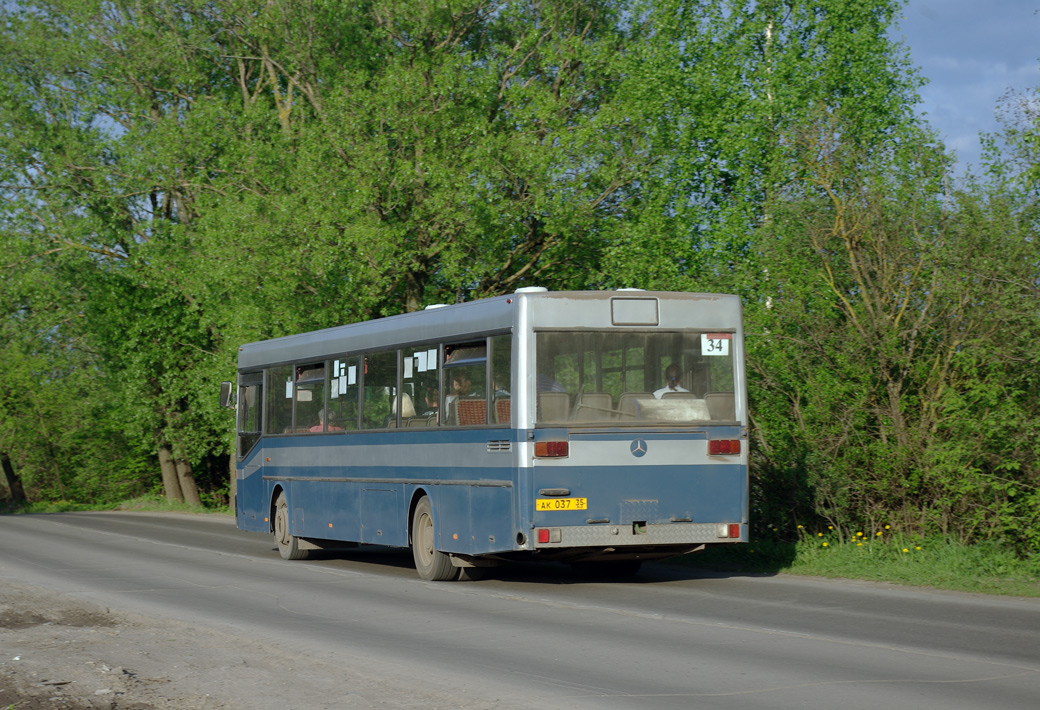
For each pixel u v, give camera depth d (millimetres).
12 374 54094
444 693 7770
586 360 13453
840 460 16391
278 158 30625
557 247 28531
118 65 37656
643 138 27344
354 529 17047
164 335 40906
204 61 37281
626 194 28469
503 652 9461
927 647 9367
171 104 39031
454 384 14586
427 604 12734
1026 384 15461
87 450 56500
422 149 27906
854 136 18859
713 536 13766
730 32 27031
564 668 8695
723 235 24172
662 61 26906
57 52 38062
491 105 29750
